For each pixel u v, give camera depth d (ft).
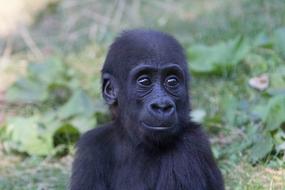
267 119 63.10
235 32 86.84
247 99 72.38
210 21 91.50
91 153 49.67
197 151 47.70
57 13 100.78
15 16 100.32
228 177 58.54
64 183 59.31
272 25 86.69
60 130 67.92
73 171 49.83
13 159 67.15
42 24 98.99
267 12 90.74
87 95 74.49
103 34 93.86
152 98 45.93
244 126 67.46
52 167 64.03
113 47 48.57
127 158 49.08
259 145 60.80
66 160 65.77
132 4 99.81
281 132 61.77
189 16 94.84
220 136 67.15
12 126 69.87
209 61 79.00
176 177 47.26
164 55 46.32
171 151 47.75
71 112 70.18
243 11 92.22
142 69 46.11
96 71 84.17
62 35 95.96
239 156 61.36
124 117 48.34
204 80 78.59
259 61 78.38
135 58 46.73
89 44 92.17
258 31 86.07
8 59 91.66
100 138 50.19
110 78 48.75
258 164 59.98
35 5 101.81
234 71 78.18
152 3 99.45
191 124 48.75
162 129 45.44
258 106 68.49
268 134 62.18
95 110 70.13
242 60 79.51
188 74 48.32
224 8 94.32
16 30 97.96
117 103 49.01
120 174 49.16
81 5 101.04
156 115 45.34
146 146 48.47
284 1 92.63
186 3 98.43
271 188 54.90
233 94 73.41
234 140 65.62
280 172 57.93
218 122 68.49
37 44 94.73
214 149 63.16
